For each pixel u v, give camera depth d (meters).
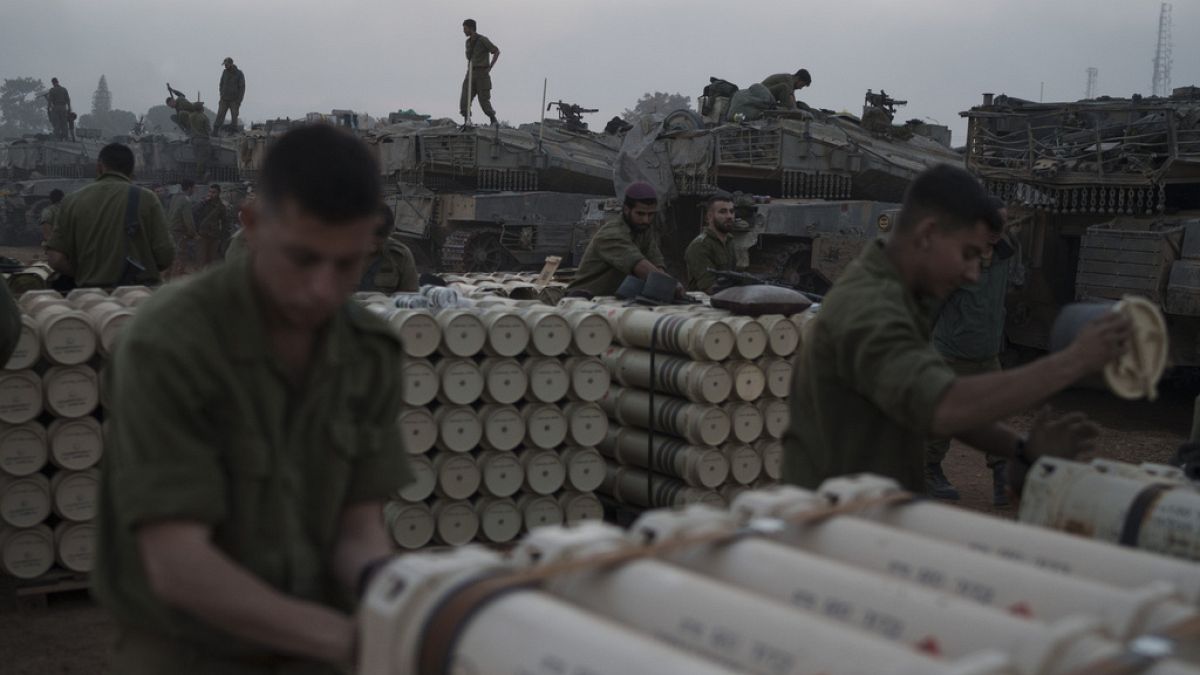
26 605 6.02
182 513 2.04
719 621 1.76
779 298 6.72
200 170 36.50
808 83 24.05
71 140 44.69
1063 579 1.92
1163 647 1.61
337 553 2.37
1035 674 1.58
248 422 2.18
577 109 29.86
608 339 6.58
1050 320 13.71
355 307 2.40
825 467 3.31
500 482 6.47
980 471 9.89
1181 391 13.88
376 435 2.40
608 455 7.33
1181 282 11.68
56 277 8.91
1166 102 13.36
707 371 6.59
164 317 2.12
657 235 21.66
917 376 2.89
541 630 1.69
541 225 24.38
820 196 21.64
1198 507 2.60
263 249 2.13
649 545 2.06
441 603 1.82
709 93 24.22
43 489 5.93
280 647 2.05
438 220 24.75
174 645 2.29
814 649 1.64
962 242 3.19
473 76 26.48
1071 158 13.31
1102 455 10.39
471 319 6.29
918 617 1.78
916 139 25.14
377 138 27.00
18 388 5.81
